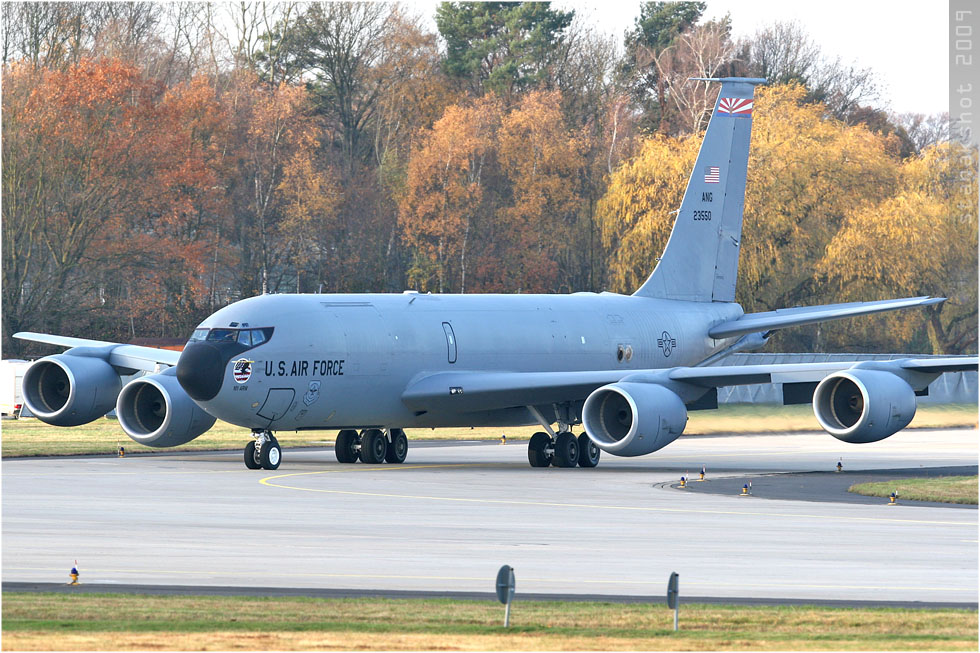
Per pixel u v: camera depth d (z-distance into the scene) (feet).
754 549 242.17
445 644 152.15
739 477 411.34
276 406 411.95
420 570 214.07
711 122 551.18
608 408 419.13
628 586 200.54
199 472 411.95
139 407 446.19
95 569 212.23
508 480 393.91
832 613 175.32
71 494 337.52
